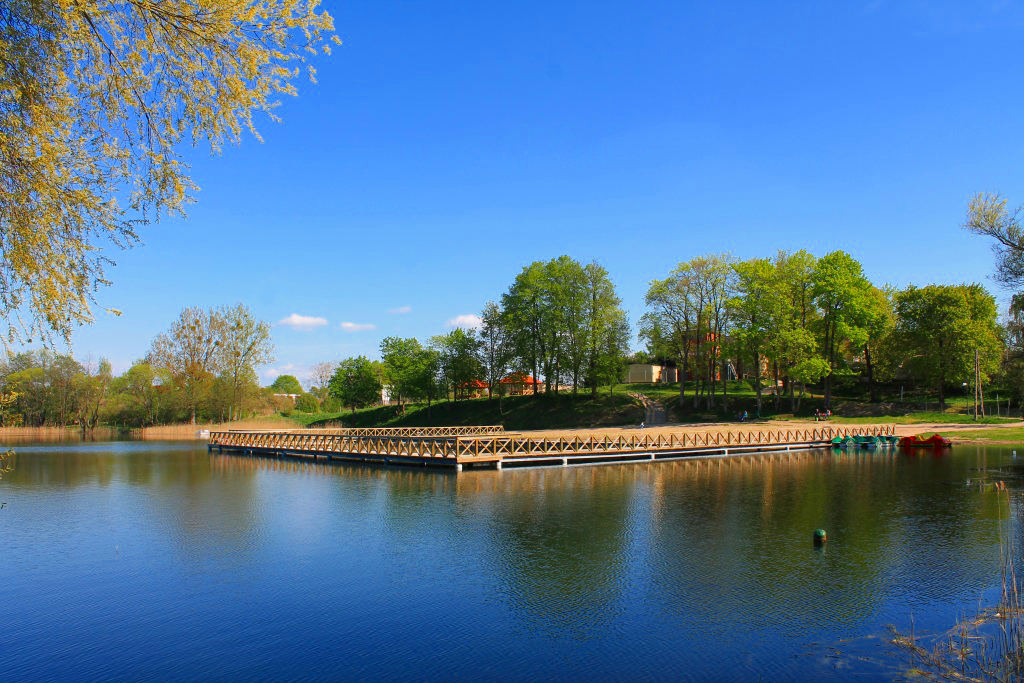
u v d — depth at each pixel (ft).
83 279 32.73
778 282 200.13
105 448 195.52
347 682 36.83
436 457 129.49
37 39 30.19
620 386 285.84
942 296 201.57
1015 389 149.38
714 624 44.24
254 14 31.91
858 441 161.07
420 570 57.52
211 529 74.38
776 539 66.28
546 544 65.51
